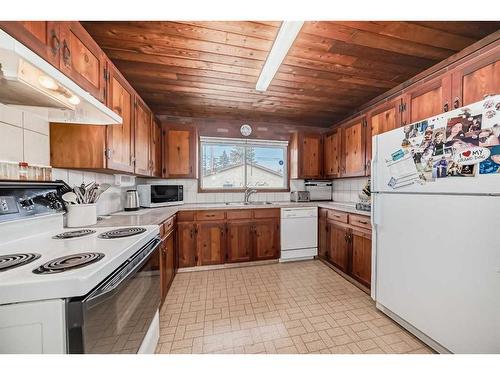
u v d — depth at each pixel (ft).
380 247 5.84
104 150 4.81
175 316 5.97
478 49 5.15
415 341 4.95
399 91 7.57
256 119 11.40
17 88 2.90
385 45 5.37
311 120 11.59
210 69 6.49
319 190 12.05
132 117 6.36
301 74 6.86
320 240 10.36
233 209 9.46
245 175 11.84
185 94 8.32
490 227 3.55
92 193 5.18
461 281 3.93
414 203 4.83
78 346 2.25
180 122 10.88
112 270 2.83
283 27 4.57
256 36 4.99
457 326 3.99
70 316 2.25
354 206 9.32
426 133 4.55
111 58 5.88
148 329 4.11
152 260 4.34
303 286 7.74
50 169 4.52
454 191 4.04
